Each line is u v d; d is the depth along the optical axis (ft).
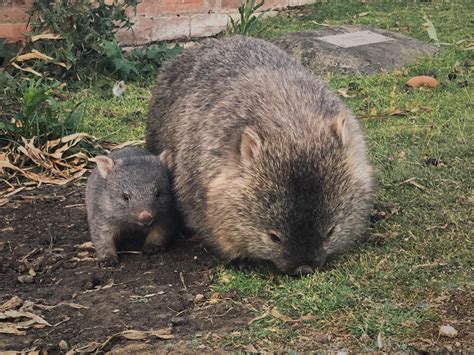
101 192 8.80
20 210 9.74
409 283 8.03
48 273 8.63
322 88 8.82
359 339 7.42
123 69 12.86
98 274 8.55
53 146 10.75
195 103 8.95
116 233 8.78
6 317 7.90
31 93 10.87
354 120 8.77
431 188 9.58
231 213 8.12
